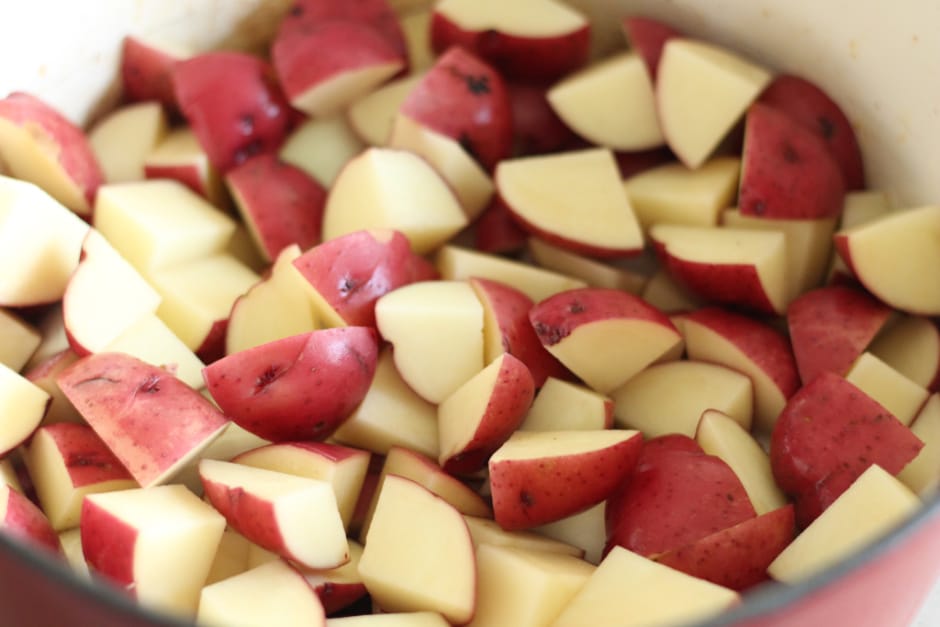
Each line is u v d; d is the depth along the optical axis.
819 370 0.49
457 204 0.53
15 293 0.49
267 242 0.53
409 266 0.50
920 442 0.46
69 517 0.46
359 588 0.46
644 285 0.53
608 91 0.54
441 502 0.46
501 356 0.47
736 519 0.45
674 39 0.53
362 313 0.49
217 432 0.46
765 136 0.51
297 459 0.47
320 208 0.54
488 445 0.48
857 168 0.52
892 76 0.50
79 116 0.54
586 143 0.56
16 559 0.38
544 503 0.46
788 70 0.53
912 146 0.50
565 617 0.44
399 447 0.48
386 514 0.46
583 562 0.46
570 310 0.49
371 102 0.55
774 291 0.51
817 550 0.45
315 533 0.45
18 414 0.47
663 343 0.49
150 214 0.52
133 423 0.46
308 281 0.49
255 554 0.46
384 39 0.55
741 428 0.49
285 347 0.47
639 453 0.47
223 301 0.51
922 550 0.40
